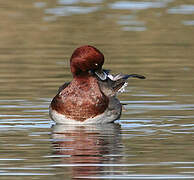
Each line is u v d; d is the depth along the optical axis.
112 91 13.79
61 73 19.34
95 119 13.49
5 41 25.03
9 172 10.20
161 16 30.53
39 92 16.59
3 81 18.05
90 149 11.52
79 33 26.66
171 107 14.98
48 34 26.42
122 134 12.63
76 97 13.44
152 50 23.30
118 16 30.52
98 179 9.81
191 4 33.78
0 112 14.46
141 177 9.88
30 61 21.34
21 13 30.86
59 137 12.39
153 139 12.20
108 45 24.20
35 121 13.78
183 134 12.59
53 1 34.59
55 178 9.88
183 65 20.55
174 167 10.37
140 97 16.06
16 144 11.88
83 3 34.12
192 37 25.84
